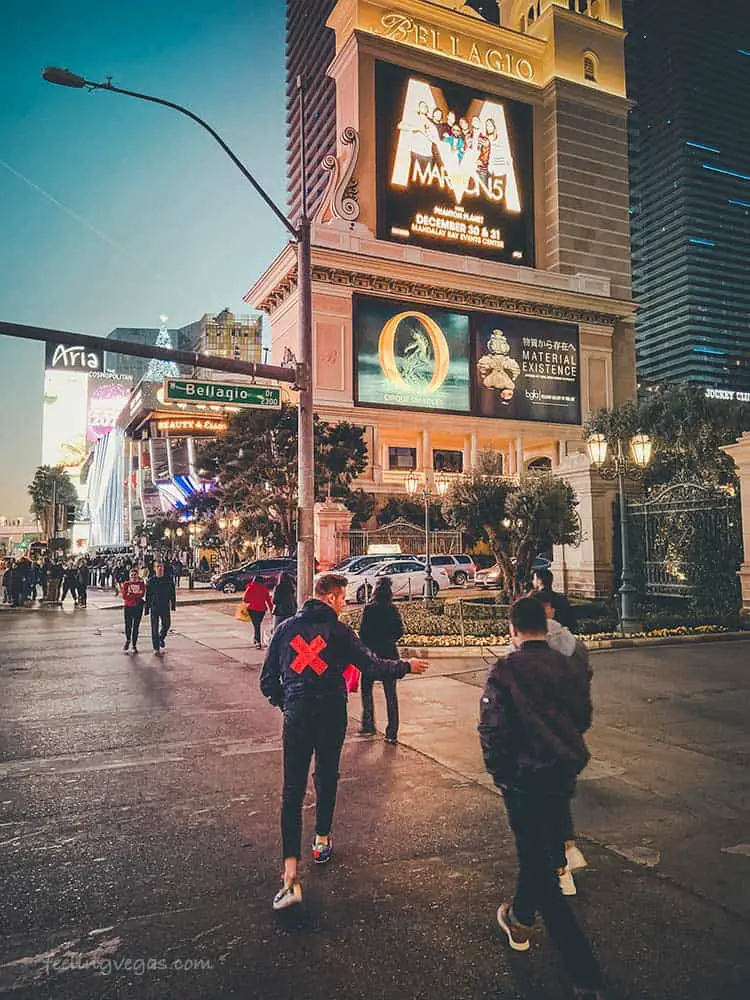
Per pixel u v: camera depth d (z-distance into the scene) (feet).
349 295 157.89
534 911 10.78
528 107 188.96
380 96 167.12
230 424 120.26
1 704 31.07
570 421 180.24
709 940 11.54
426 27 175.94
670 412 109.81
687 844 15.44
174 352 41.60
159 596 48.78
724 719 26.55
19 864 14.78
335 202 160.45
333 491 124.36
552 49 190.60
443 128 174.60
